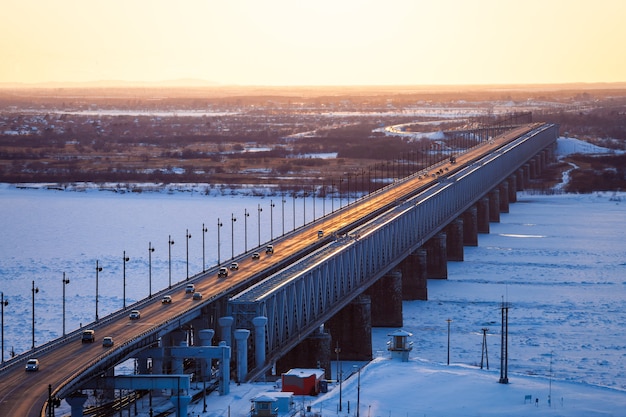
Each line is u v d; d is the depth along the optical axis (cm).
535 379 14288
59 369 11344
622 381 15400
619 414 12756
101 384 11575
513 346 17550
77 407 11419
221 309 15200
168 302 14750
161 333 13100
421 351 17388
